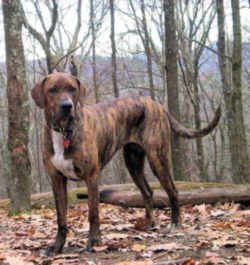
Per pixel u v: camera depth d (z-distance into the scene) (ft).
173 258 6.36
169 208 10.84
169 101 16.08
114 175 44.96
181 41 25.71
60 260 6.54
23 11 16.94
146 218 8.91
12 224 9.95
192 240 7.32
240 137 16.57
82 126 7.08
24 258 6.71
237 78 16.49
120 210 11.27
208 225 8.31
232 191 10.77
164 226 8.84
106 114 8.00
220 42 19.76
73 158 6.98
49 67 16.43
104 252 6.93
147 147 8.59
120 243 7.18
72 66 14.96
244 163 16.48
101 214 10.74
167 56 16.11
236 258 6.18
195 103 24.76
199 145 25.08
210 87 42.83
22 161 11.19
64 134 6.86
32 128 37.24
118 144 8.31
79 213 11.08
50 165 7.17
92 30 24.30
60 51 26.25
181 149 15.97
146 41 26.66
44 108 7.01
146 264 6.06
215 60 36.35
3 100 34.65
